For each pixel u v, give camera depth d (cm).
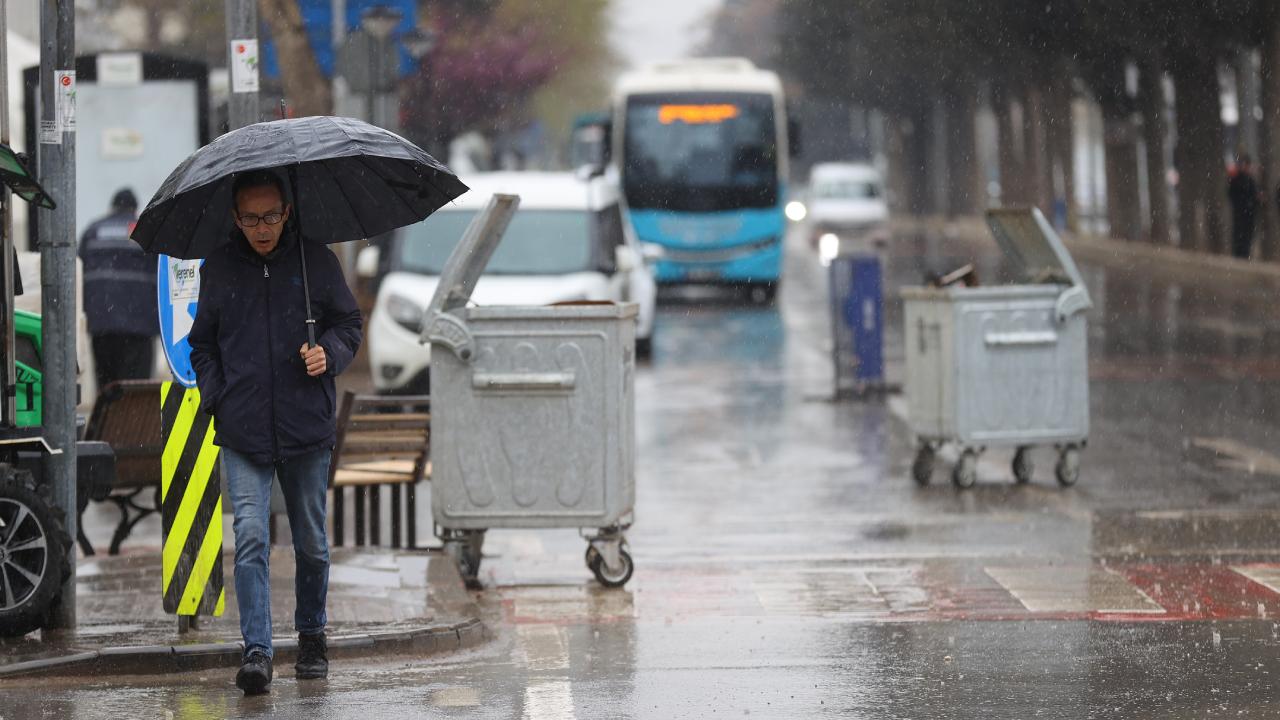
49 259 2673
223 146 2250
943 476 4334
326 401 2303
